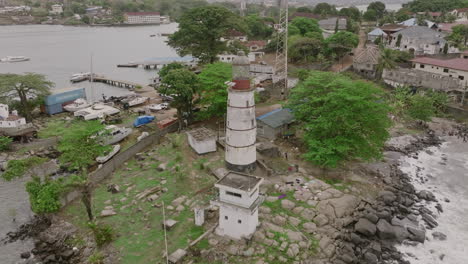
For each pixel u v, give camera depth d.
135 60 146.75
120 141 58.72
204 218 36.34
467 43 118.75
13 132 58.50
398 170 52.22
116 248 33.16
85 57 156.00
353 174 48.97
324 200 40.59
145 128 64.38
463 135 66.06
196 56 92.38
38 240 36.03
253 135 43.84
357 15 191.38
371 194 44.47
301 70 91.81
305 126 49.22
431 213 42.03
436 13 173.25
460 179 50.47
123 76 117.50
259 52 130.00
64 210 39.62
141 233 35.16
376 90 49.66
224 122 63.59
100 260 31.55
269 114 60.34
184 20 90.88
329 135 47.69
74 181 37.88
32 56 158.50
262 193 41.22
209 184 43.22
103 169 45.97
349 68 103.81
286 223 36.22
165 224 35.47
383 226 37.31
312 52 113.81
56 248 34.59
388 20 169.38
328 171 48.28
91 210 38.69
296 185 43.50
